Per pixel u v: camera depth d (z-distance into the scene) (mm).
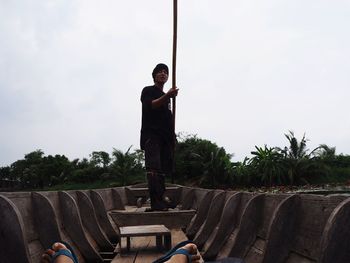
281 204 2201
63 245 2090
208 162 38781
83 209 4059
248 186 38094
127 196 8039
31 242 2711
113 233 4805
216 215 4078
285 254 2219
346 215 1624
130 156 52406
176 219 3941
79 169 65750
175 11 4035
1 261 2139
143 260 3119
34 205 2814
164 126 4340
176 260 1897
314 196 2018
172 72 4094
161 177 4285
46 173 73562
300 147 37125
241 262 1785
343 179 38438
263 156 37188
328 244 1607
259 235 2834
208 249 3537
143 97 4328
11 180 87875
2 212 2143
